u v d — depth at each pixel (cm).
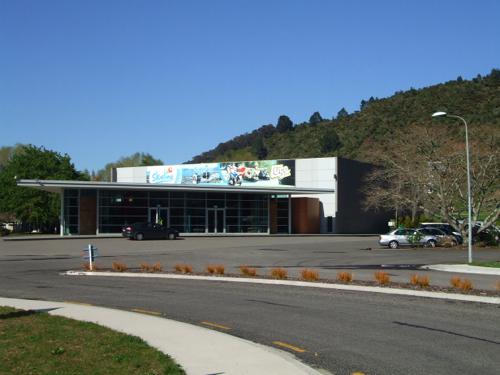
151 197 5788
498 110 10075
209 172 7681
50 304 1419
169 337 1019
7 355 833
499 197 4303
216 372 786
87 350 872
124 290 1780
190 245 4284
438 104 12138
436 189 4438
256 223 6350
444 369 822
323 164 7050
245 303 1490
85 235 5397
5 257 3209
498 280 2053
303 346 980
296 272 2341
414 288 1725
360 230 7338
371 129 13000
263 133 19925
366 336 1058
